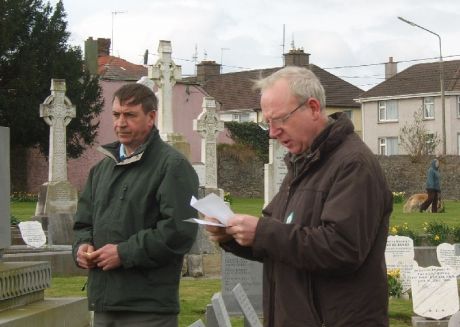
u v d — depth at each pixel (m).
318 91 4.65
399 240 13.22
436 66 70.25
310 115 4.64
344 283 4.49
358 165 4.48
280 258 4.46
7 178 7.84
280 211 4.86
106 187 6.14
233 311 11.27
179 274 6.08
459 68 68.94
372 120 71.56
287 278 4.61
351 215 4.37
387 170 51.59
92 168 6.46
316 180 4.62
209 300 12.61
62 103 25.33
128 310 5.92
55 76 45.88
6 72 45.31
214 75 74.31
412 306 11.89
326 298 4.52
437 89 67.31
